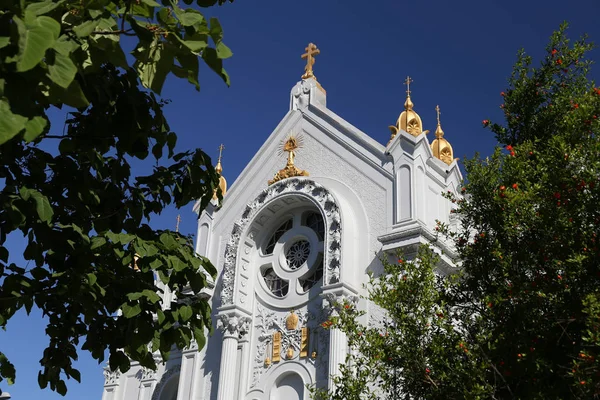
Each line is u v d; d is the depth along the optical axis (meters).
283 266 26.69
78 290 9.95
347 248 24.33
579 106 14.16
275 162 29.41
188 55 8.80
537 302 12.75
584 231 12.71
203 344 10.98
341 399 14.66
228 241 28.94
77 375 11.18
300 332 24.62
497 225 14.28
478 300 14.60
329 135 27.97
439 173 26.72
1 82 6.62
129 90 10.27
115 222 10.97
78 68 8.38
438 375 13.26
